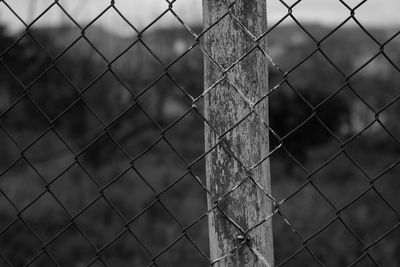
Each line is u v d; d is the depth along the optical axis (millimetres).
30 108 10969
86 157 13133
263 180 1697
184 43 12594
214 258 1729
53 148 12500
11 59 8734
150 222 11945
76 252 10055
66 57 10477
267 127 1678
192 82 12641
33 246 9672
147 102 12594
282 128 15609
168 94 12773
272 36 15500
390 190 12250
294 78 15727
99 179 13367
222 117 1681
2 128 1989
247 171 1672
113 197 12750
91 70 10953
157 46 12422
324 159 15531
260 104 1675
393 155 15695
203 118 1705
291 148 15672
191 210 12719
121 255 10445
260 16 1665
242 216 1690
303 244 1718
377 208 11195
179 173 14945
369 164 15211
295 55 16078
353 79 16672
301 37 16078
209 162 1709
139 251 10516
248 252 1698
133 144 16078
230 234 1701
